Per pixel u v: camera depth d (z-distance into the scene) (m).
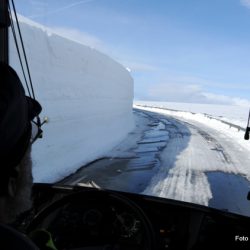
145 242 2.03
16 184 1.01
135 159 11.60
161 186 8.09
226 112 73.81
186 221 2.66
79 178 8.66
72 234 2.32
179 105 109.69
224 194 7.64
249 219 2.76
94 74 15.27
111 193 2.41
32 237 1.75
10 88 0.94
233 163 11.78
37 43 9.84
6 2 1.97
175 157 12.26
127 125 22.89
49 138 9.59
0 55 2.05
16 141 0.93
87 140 12.55
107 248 2.20
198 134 21.86
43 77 9.92
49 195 2.97
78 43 14.09
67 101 11.47
